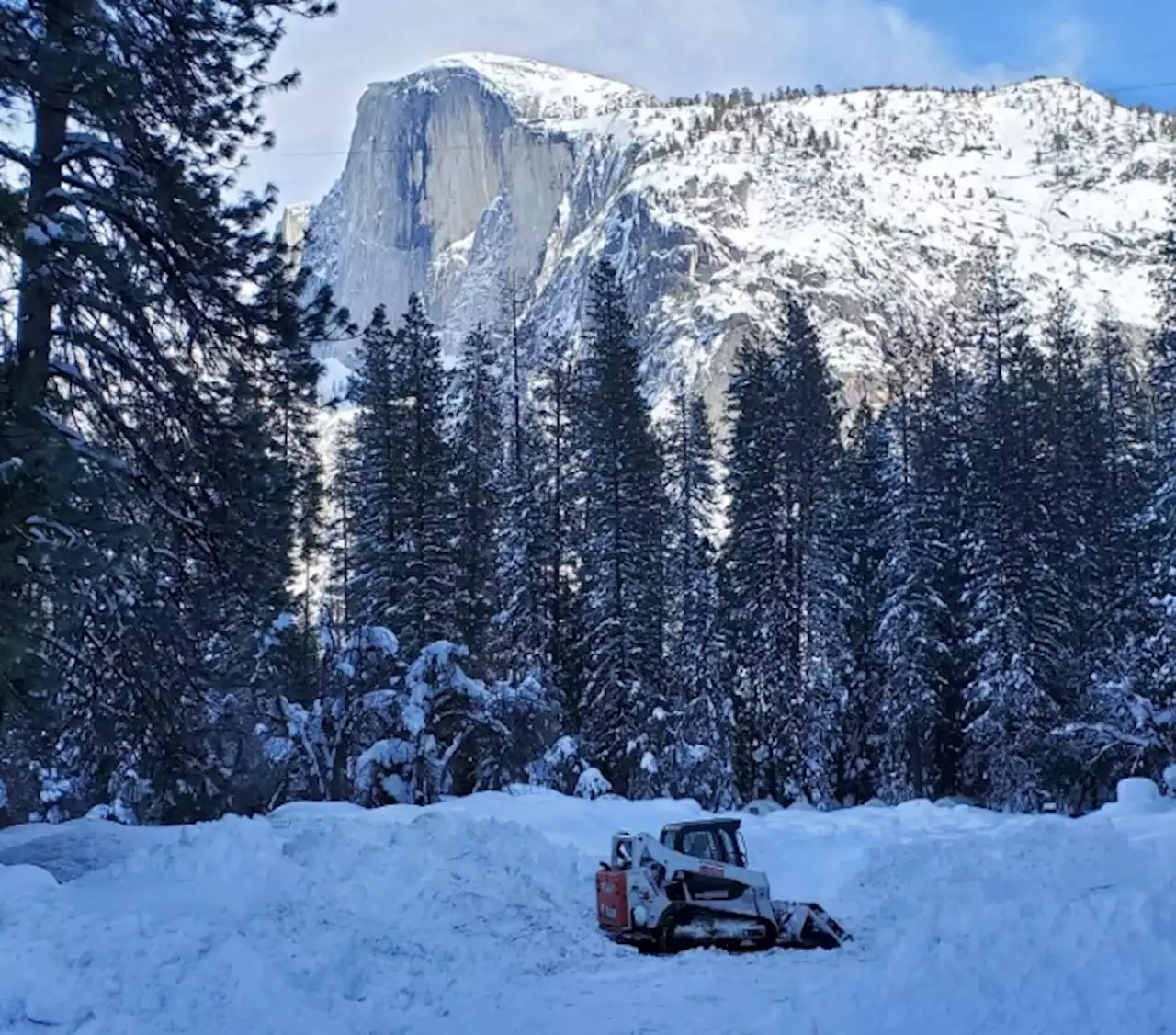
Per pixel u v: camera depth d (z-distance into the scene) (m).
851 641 46.44
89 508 14.69
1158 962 9.19
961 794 45.91
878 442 51.28
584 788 32.78
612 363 44.62
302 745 29.98
